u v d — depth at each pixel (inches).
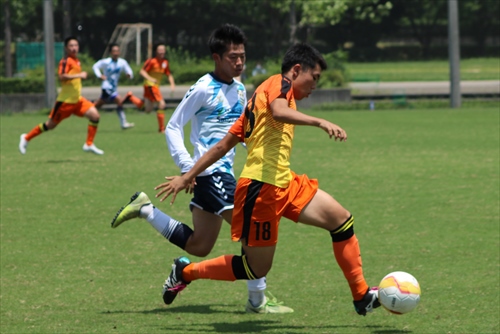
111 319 741.9
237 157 2059.5
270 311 765.3
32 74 4628.4
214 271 713.0
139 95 4052.7
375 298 704.4
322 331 700.7
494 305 779.4
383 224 1204.5
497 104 3700.8
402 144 2247.8
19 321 735.1
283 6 5541.3
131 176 1694.1
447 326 711.1
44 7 3617.1
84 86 5039.4
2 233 1166.3
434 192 1475.1
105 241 1115.9
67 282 892.6
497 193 1456.7
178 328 709.9
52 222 1245.7
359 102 3796.8
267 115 673.6
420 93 3983.8
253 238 684.1
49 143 2370.8
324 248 1066.1
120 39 5679.1
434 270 928.9
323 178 1648.6
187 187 735.1
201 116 768.9
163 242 1112.8
